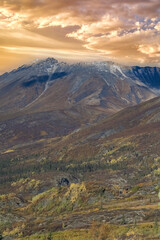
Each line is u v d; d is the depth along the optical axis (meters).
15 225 95.31
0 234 86.56
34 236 73.06
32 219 107.12
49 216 111.94
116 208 94.75
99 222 77.44
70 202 119.56
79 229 73.69
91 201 114.75
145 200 102.75
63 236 68.06
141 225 65.12
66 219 88.88
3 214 111.94
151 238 54.19
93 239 62.53
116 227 66.69
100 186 124.69
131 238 56.16
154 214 77.44
